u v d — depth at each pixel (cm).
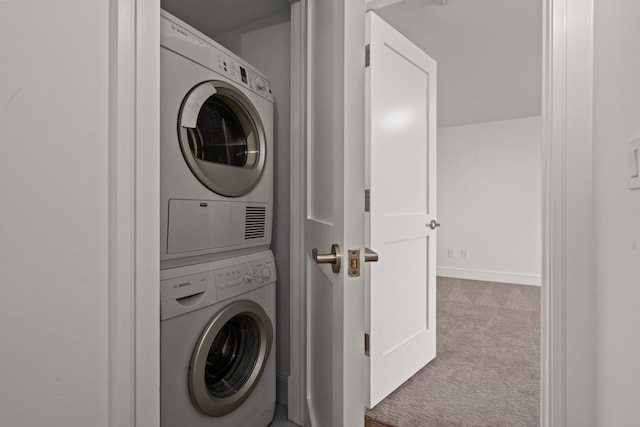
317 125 118
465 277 459
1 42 50
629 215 62
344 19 73
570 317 81
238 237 134
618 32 67
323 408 108
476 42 237
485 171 445
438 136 477
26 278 53
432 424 149
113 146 62
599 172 75
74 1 58
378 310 166
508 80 303
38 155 54
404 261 189
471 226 455
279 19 173
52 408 55
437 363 209
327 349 98
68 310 57
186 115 109
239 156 144
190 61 112
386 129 174
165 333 102
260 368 140
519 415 155
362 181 75
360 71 74
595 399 78
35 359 54
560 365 81
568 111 80
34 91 53
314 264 127
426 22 211
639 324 59
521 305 335
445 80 303
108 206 63
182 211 109
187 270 112
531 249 417
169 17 106
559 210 81
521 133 423
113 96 62
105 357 62
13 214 51
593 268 79
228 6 167
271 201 155
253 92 143
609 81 70
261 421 144
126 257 64
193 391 109
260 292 143
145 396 66
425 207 208
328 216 94
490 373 196
